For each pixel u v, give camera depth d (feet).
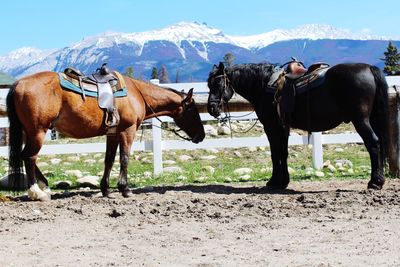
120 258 19.03
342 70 29.43
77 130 29.17
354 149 51.67
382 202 27.04
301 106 30.68
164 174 39.81
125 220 24.94
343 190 31.32
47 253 19.80
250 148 50.98
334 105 29.86
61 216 25.75
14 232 22.95
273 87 31.58
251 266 17.67
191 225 23.79
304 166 42.91
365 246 19.66
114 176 39.01
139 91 31.76
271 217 24.94
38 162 47.34
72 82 28.76
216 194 31.07
